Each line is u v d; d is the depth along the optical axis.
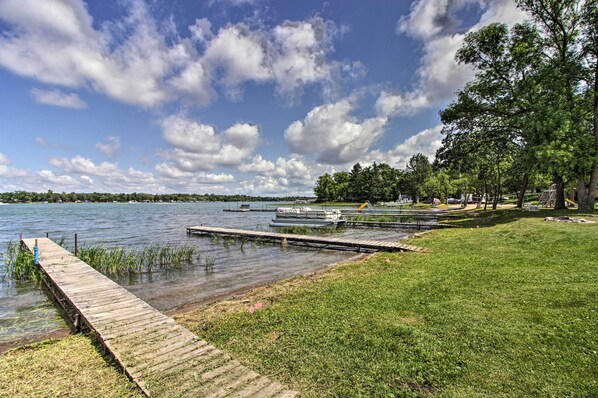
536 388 3.45
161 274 11.88
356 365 4.16
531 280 7.13
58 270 10.36
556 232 12.53
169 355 4.54
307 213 31.36
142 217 52.78
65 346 5.21
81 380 4.03
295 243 19.72
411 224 27.47
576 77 20.08
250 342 5.02
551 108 18.38
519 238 12.73
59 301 8.38
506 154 29.31
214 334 5.44
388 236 22.75
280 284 8.95
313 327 5.45
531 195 62.97
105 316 6.16
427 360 4.18
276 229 29.05
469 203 73.12
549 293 6.17
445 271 8.82
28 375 4.19
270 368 4.19
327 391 3.64
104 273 11.97
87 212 72.44
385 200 95.88
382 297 6.90
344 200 110.12
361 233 25.06
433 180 67.12
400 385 3.69
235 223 39.03
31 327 6.81
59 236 25.11
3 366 4.48
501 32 22.06
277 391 3.63
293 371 4.09
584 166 17.86
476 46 23.25
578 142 17.91
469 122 25.33
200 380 3.87
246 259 14.97
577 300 5.66
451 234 17.08
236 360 4.36
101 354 4.82
